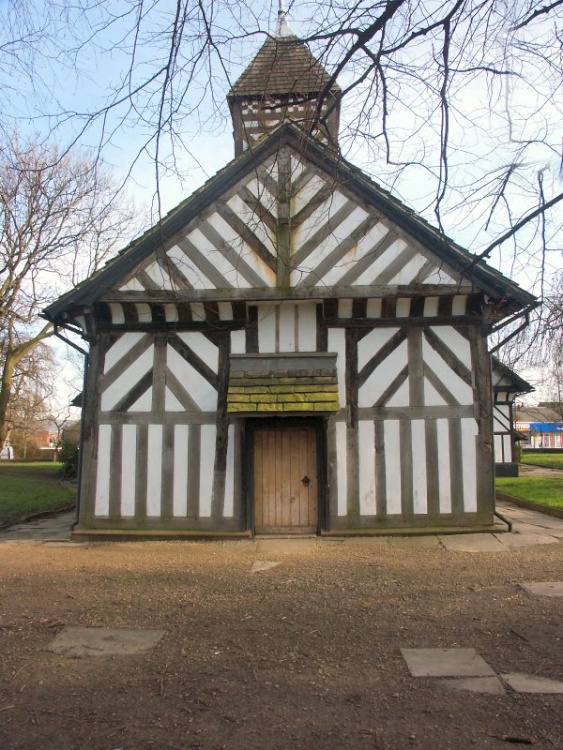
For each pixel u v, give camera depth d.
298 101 4.10
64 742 3.18
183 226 9.31
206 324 9.52
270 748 3.12
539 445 48.62
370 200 9.22
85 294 9.14
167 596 5.89
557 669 4.02
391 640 4.60
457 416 9.23
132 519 9.18
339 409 8.81
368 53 3.70
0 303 18.11
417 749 3.09
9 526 10.98
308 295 9.08
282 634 4.76
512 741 3.16
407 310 9.37
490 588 6.00
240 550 8.28
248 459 9.25
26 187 14.75
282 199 9.23
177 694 3.73
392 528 9.06
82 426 9.41
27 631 4.88
